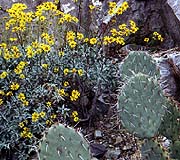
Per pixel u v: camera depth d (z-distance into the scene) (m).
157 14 4.71
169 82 3.79
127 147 3.39
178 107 2.40
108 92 3.87
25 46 3.82
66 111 3.47
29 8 5.10
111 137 3.53
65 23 4.13
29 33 3.91
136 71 2.55
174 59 3.78
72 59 3.70
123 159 3.30
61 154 1.62
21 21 3.62
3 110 3.44
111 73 3.75
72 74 3.65
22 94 3.37
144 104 2.04
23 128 3.34
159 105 2.07
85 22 4.43
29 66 3.61
